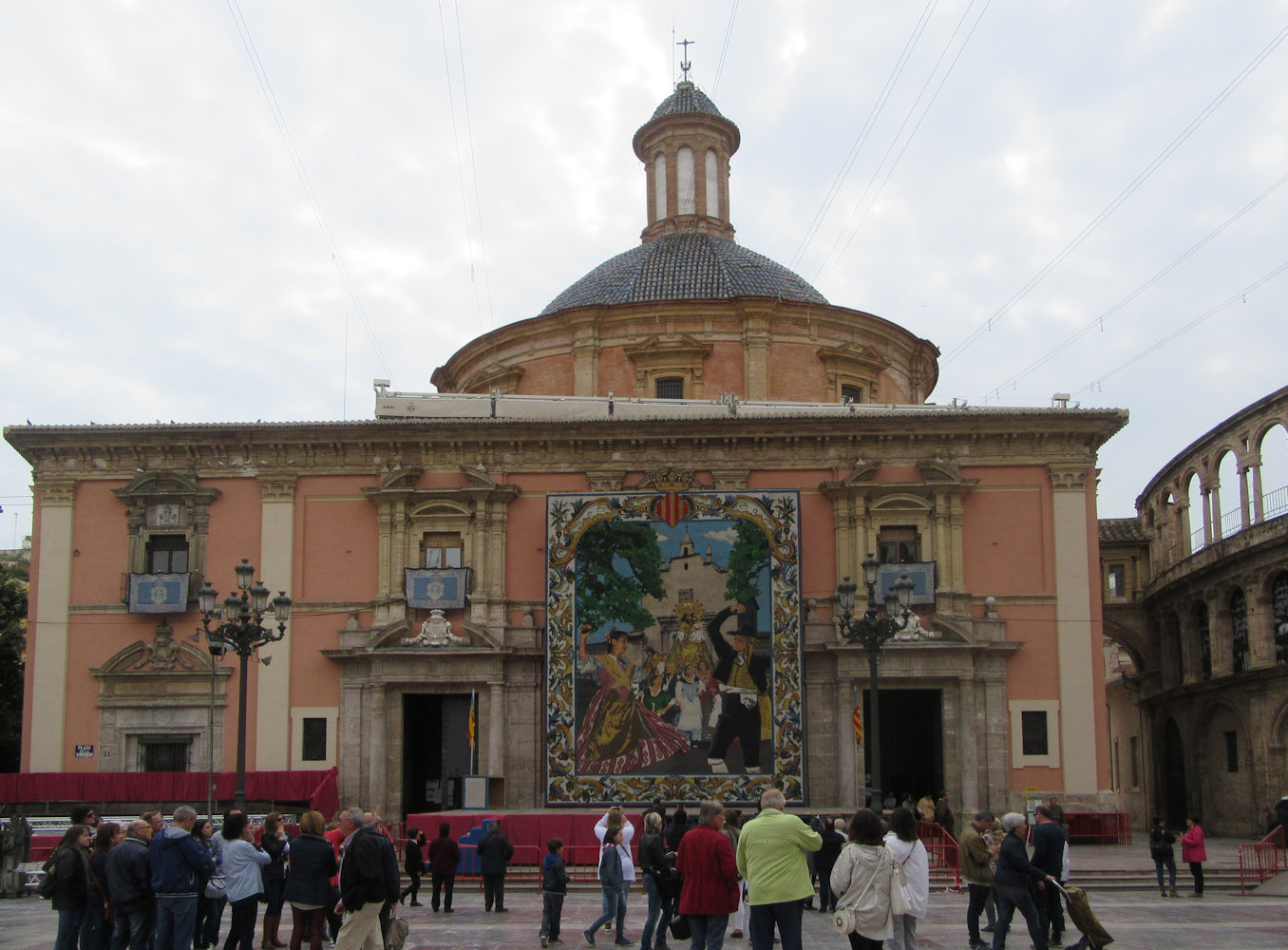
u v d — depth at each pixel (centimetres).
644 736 3684
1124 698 6041
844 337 4519
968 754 3644
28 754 3809
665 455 3912
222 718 3819
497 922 2223
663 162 5169
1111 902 2592
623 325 4459
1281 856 3083
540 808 3678
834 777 3675
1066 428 3825
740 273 4656
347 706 3775
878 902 1215
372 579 3878
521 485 3916
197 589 3875
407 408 4128
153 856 1491
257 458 3953
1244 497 4316
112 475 3959
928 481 3825
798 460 3897
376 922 1422
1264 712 4072
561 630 3753
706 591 3756
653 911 1773
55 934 2014
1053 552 3803
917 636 3684
